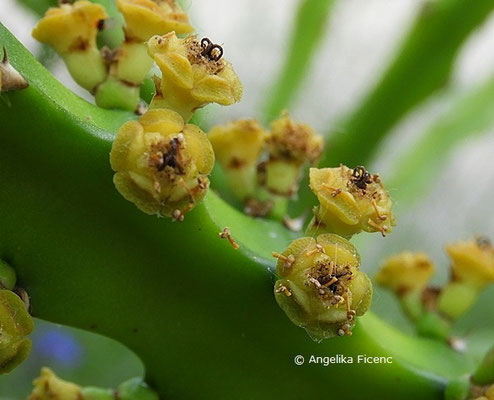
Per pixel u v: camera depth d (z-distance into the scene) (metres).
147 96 0.12
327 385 0.11
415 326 0.13
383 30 0.24
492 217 0.28
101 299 0.10
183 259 0.10
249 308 0.11
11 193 0.10
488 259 0.12
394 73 0.15
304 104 0.22
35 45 0.13
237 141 0.12
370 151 0.16
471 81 0.18
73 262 0.10
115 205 0.10
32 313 0.10
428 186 0.17
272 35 0.24
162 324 0.11
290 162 0.12
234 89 0.10
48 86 0.10
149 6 0.11
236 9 0.24
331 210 0.10
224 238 0.10
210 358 0.11
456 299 0.12
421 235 0.27
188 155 0.10
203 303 0.11
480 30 0.15
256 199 0.12
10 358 0.10
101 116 0.11
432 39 0.15
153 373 0.11
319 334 0.10
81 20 0.11
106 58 0.11
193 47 0.10
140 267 0.10
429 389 0.11
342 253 0.10
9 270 0.10
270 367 0.11
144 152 0.10
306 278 0.10
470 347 0.13
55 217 0.10
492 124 0.17
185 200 0.10
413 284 0.13
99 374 0.21
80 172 0.10
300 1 0.16
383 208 0.10
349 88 0.23
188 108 0.10
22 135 0.10
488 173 0.28
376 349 0.11
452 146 0.17
